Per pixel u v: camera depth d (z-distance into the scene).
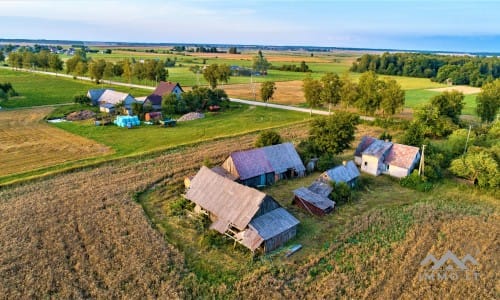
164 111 82.19
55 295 24.22
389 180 47.44
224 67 112.94
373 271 27.22
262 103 100.06
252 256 29.19
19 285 25.09
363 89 81.31
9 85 96.06
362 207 39.09
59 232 31.50
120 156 52.03
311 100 85.69
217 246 30.73
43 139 60.22
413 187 44.59
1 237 30.66
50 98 97.44
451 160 50.50
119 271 26.56
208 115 82.25
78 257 28.20
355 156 52.19
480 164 43.50
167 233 32.47
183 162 50.47
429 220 35.34
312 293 24.83
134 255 28.47
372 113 84.06
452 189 44.22
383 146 49.88
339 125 50.19
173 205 37.16
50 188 41.16
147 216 35.19
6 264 27.27
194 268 27.66
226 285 25.86
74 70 137.38
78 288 24.91
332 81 84.94
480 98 75.44
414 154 47.78
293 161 47.44
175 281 25.80
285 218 32.59
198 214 35.59
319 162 49.19
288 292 24.89
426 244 30.72
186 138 62.84
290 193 42.44
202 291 25.20
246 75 178.62
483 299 24.31
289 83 149.62
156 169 47.62
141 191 40.88
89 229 32.12
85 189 40.84
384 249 30.02
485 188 43.25
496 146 47.97
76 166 47.59
